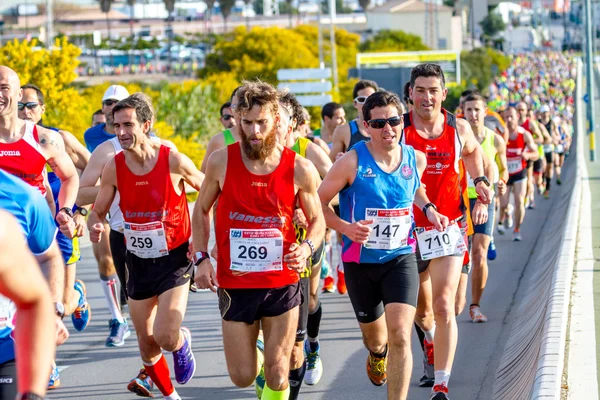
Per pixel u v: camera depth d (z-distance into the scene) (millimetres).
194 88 55000
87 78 133125
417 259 10648
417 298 9992
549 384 8836
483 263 15164
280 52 103312
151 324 10258
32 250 6656
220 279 8891
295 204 8930
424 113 10555
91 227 10352
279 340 8773
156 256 10117
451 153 10672
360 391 11641
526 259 21922
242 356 8836
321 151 11820
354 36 134875
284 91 11641
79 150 13422
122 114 9883
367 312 9914
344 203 9945
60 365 13352
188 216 10391
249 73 100625
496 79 147500
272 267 8766
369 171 9617
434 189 10656
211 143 11688
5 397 6422
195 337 14805
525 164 24828
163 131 45656
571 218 21625
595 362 9648
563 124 56625
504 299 17281
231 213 8758
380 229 9617
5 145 10383
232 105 11391
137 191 10062
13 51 40906
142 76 142375
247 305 8773
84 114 42938
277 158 8758
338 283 17891
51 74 41094
